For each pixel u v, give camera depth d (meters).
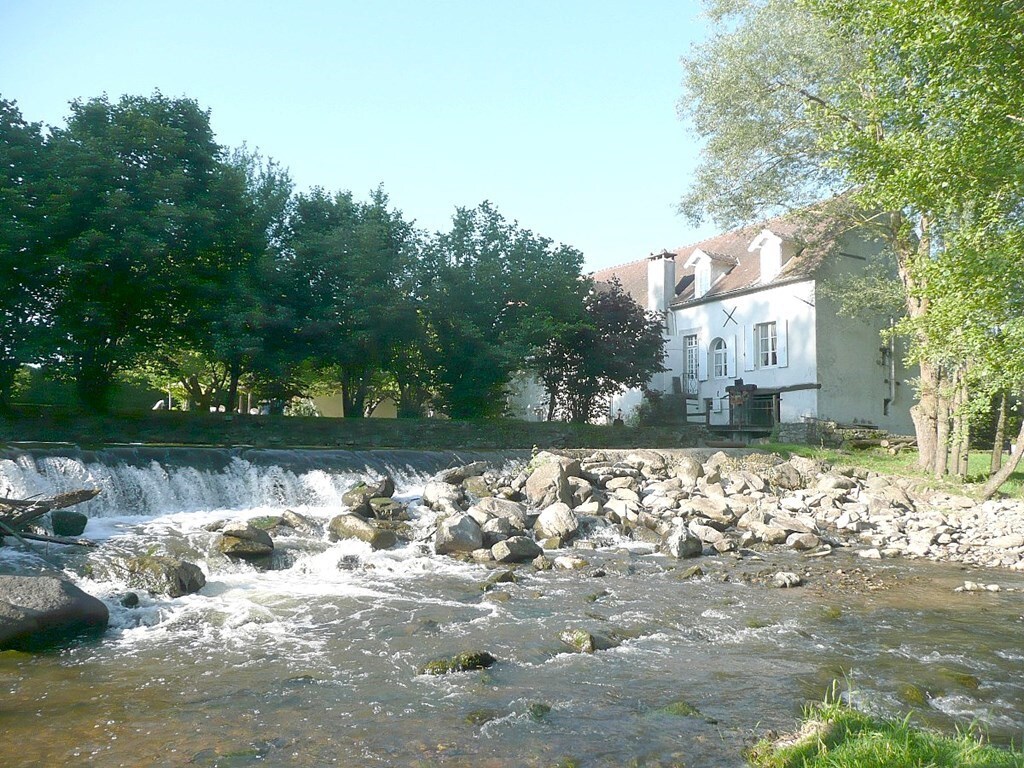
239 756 5.38
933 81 12.48
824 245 31.00
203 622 9.06
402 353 28.62
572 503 17.88
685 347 38.97
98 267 21.41
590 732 5.82
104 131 22.83
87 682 6.96
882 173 13.49
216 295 24.19
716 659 7.79
